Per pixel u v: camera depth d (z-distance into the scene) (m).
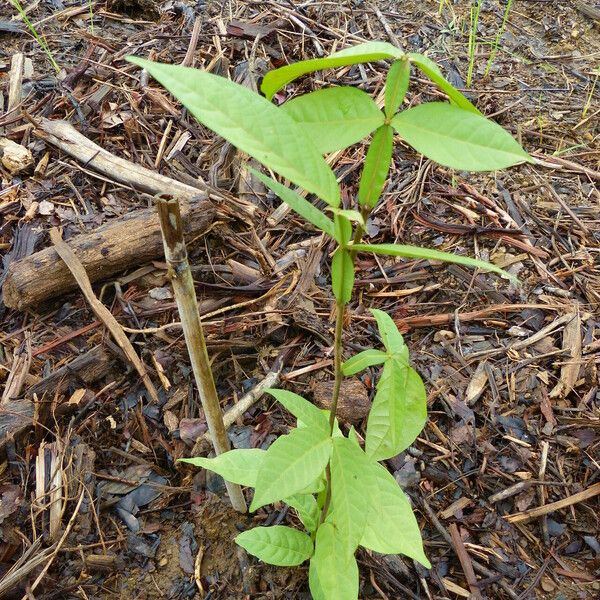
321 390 1.93
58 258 2.01
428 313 2.23
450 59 3.25
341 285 0.96
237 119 0.71
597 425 1.93
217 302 2.14
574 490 1.81
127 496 1.75
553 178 2.74
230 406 1.93
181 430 1.85
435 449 1.89
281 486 1.00
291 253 2.32
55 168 2.45
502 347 2.13
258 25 3.15
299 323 2.10
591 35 3.56
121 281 2.14
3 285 2.04
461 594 1.62
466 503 1.78
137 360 1.95
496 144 0.75
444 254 0.77
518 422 1.95
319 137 0.81
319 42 3.14
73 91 2.75
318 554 1.21
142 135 2.62
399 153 2.79
